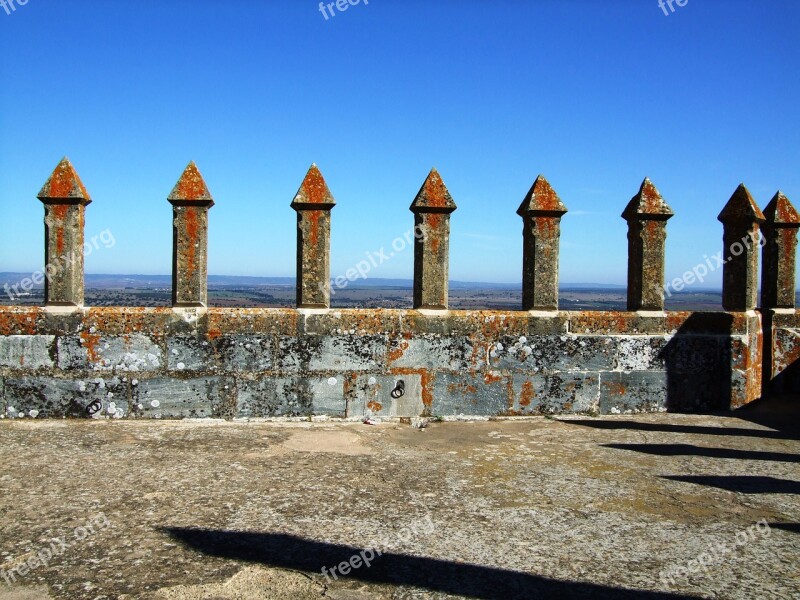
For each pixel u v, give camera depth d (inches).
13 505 199.3
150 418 323.0
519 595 149.9
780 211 410.9
